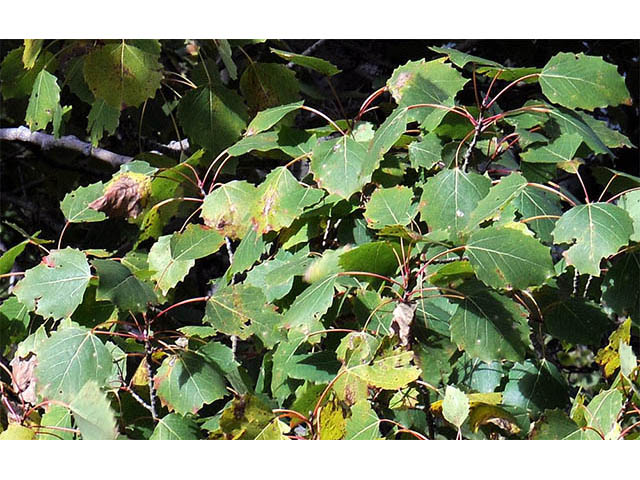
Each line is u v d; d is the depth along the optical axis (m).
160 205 1.57
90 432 1.25
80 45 1.65
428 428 1.33
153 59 1.64
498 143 1.50
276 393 1.39
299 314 1.32
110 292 1.31
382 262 1.33
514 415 1.34
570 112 1.52
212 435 1.25
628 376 1.27
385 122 1.43
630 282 1.38
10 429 1.28
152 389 1.36
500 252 1.28
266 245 1.51
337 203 1.45
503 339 1.29
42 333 1.45
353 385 1.29
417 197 1.49
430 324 1.34
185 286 1.82
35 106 1.70
